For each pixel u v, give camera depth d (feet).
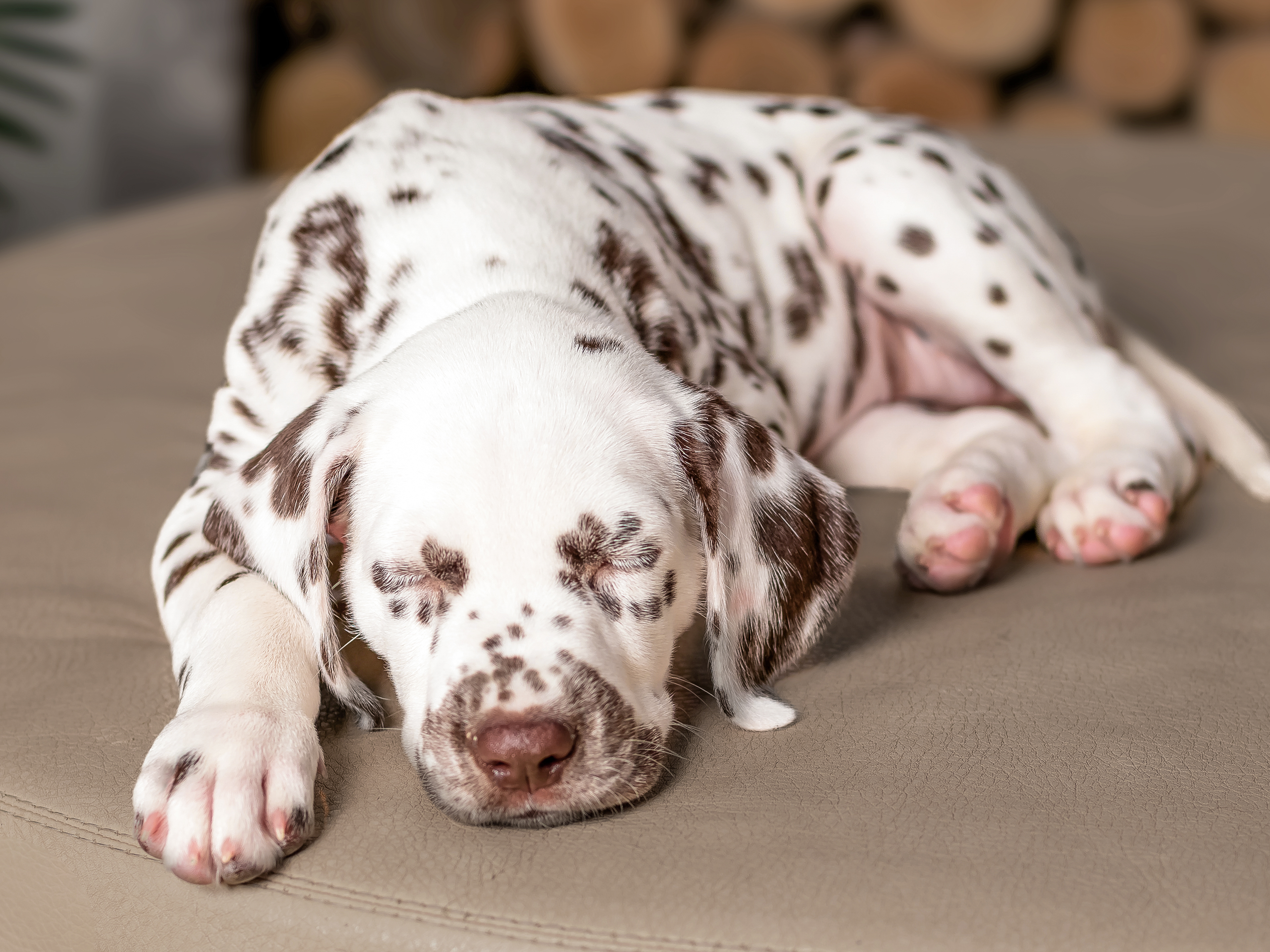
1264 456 2.10
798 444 2.13
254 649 1.52
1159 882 1.29
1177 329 2.66
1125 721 1.52
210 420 2.00
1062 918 1.26
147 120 4.78
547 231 1.78
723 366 1.90
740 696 1.54
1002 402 2.30
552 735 1.35
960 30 4.44
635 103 2.25
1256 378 2.44
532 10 4.42
